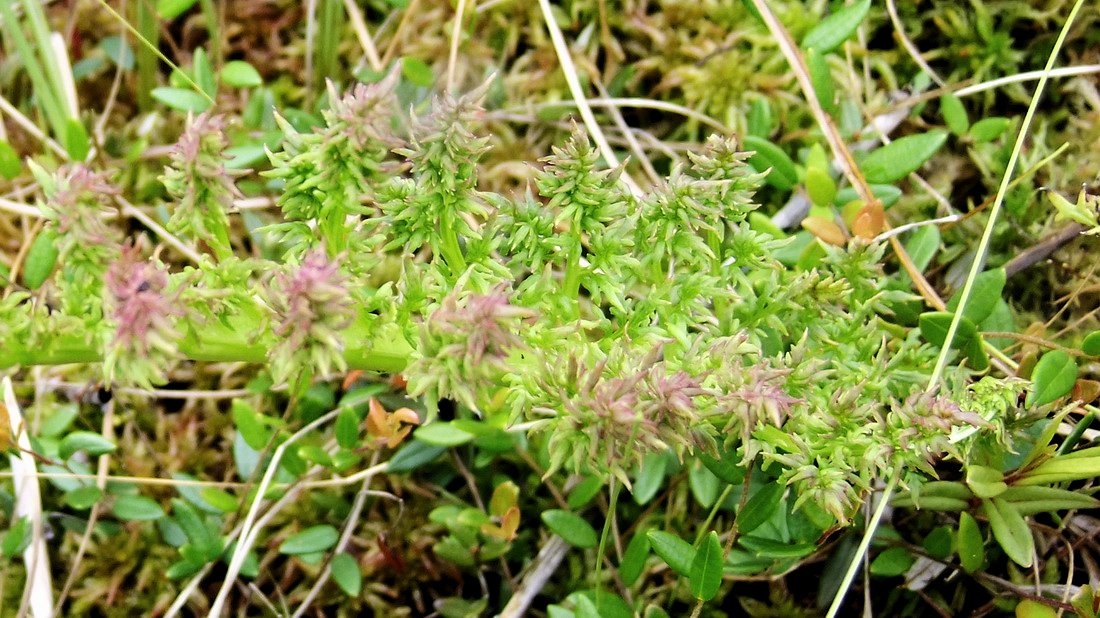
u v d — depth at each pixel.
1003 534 0.33
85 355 0.31
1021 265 0.37
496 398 0.33
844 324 0.33
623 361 0.31
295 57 0.41
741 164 0.32
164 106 0.41
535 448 0.36
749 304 0.33
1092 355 0.34
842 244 0.36
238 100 0.41
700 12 0.40
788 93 0.39
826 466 0.31
